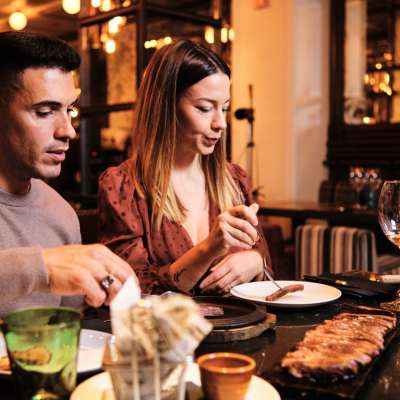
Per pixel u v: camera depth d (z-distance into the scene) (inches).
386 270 115.8
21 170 40.6
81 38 174.9
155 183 53.0
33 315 21.4
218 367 20.6
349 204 144.0
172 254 52.8
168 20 157.0
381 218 41.9
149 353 17.6
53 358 19.7
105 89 171.0
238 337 29.8
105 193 53.2
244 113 187.2
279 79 204.7
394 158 189.5
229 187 59.7
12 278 28.0
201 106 51.2
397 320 34.0
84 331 29.8
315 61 205.3
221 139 57.6
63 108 39.1
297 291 40.9
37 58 36.5
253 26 211.5
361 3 195.9
